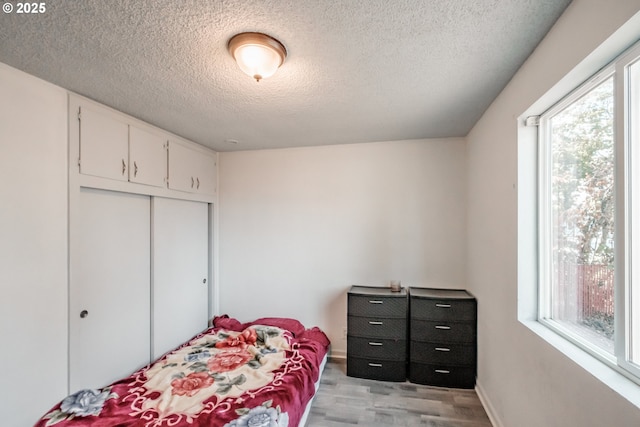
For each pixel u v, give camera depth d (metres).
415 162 3.03
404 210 3.05
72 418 1.66
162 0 1.09
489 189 2.16
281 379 2.09
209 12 1.16
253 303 3.42
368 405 2.30
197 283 3.25
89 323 2.01
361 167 3.16
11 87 1.56
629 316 1.01
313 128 2.67
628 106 1.01
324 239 3.24
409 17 1.19
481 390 2.36
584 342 1.25
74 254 1.88
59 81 1.74
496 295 2.02
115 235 2.24
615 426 0.92
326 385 2.60
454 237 2.93
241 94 1.94
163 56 1.48
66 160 1.85
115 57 1.49
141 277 2.49
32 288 1.65
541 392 1.40
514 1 1.12
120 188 2.22
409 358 2.69
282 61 1.45
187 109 2.20
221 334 2.98
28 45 1.38
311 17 1.19
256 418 1.66
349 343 2.76
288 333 2.86
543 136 1.60
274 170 3.39
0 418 1.50
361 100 2.04
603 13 0.96
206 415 1.69
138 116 2.34
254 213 3.44
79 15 1.17
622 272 1.02
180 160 2.90
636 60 0.98
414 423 2.08
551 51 1.28
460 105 2.13
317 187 3.27
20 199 1.60
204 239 3.38
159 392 1.95
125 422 1.64
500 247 1.94
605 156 1.15
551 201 1.57
